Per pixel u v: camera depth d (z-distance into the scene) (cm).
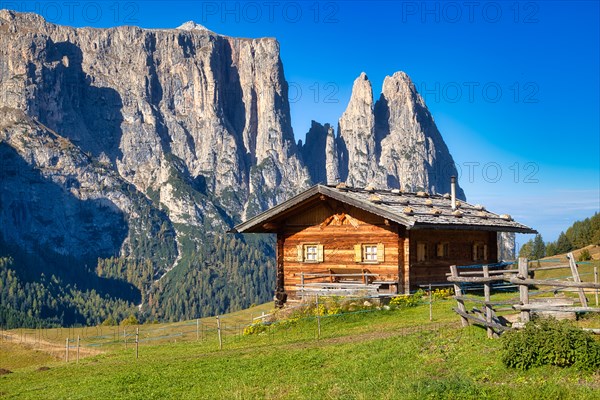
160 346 3569
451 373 1708
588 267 9919
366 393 1617
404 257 3794
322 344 2534
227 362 2388
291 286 4219
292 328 3145
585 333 1628
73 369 2962
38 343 8481
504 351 1700
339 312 3312
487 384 1570
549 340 1616
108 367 2822
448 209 4534
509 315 2388
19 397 2333
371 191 4294
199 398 1867
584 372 1541
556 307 1862
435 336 2177
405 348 2075
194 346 3266
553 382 1509
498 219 4903
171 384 2136
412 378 1692
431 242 4119
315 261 4138
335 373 1939
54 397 2209
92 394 2117
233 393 1847
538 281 1866
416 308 3306
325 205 4138
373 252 3950
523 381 1561
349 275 3894
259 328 3297
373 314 3225
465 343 1995
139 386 2162
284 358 2292
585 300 2148
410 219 3609
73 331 11044
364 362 1997
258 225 4291
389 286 3797
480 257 4744
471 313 2472
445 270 4219
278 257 4288
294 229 4253
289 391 1794
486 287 2055
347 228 4038
